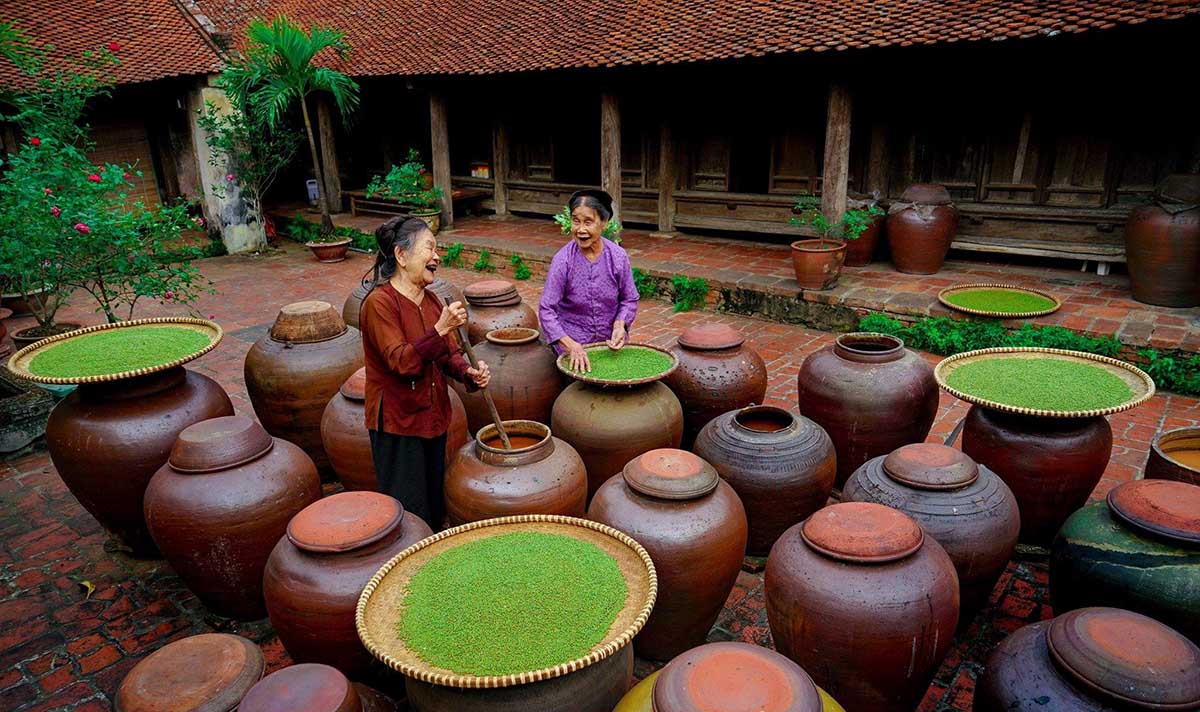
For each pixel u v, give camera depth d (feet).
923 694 9.14
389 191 41.27
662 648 10.50
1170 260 22.67
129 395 12.41
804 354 24.06
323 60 44.21
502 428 11.13
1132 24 20.97
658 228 40.40
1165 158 26.40
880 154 31.89
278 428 15.08
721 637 11.27
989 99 29.14
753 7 30.73
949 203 28.17
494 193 46.91
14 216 18.38
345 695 6.93
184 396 12.99
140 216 21.62
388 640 7.20
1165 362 20.26
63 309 30.71
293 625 8.82
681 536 9.50
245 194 43.60
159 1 43.57
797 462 11.79
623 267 14.76
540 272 35.35
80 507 15.56
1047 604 11.71
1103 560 9.18
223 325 28.84
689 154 38.37
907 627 8.20
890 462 10.61
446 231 41.81
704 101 36.88
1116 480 15.31
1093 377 12.31
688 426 14.99
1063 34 22.08
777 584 8.91
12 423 17.70
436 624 7.36
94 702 10.23
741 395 14.61
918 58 26.76
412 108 51.37
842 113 27.99
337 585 8.70
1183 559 8.75
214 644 7.68
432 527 12.26
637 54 31.19
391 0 47.24
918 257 28.37
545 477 10.57
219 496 10.62
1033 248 28.45
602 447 12.68
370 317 10.50
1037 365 12.96
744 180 39.32
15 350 21.29
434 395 11.32
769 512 11.99
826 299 26.32
